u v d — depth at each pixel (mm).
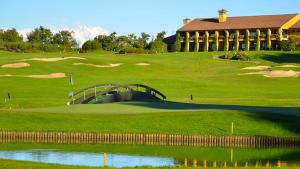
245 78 109812
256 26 184500
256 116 55438
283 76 112062
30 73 108312
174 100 79562
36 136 53562
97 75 112562
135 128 54000
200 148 51406
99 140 53312
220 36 191625
